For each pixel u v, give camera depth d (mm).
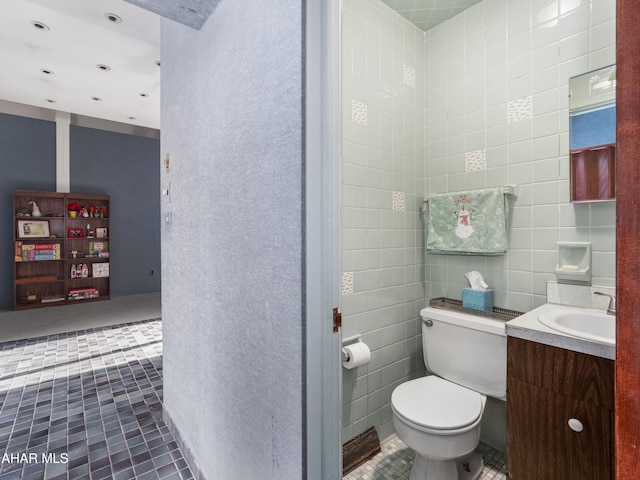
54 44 3041
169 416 1942
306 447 914
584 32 1490
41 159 4926
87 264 5328
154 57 3264
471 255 1888
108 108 4656
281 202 969
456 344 1710
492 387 1573
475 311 1752
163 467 1644
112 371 2725
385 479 1624
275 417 1020
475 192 1791
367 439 1762
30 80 3748
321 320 932
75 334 3652
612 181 1408
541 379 1202
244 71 1142
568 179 1538
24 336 3570
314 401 920
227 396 1292
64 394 2355
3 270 4680
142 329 3850
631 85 355
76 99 4316
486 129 1821
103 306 5008
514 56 1712
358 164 1723
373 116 1789
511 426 1291
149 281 5980
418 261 2072
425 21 1993
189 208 1608
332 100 929
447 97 1990
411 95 2006
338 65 940
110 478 1566
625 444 363
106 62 3352
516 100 1707
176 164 1777
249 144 1119
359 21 1715
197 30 1508
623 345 365
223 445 1330
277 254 992
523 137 1685
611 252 1423
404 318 1987
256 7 1076
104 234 5461
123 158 5660
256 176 1085
